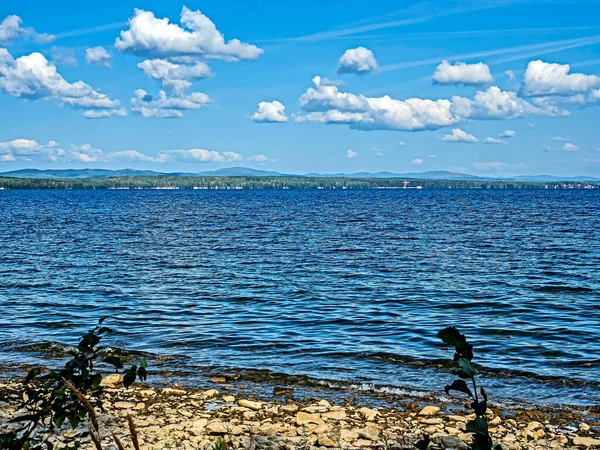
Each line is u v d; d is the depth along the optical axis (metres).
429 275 27.56
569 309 20.31
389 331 17.42
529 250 37.22
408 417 10.91
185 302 21.53
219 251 37.19
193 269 29.59
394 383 12.96
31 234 49.38
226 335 16.94
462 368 4.42
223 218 72.19
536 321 18.59
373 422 10.63
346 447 9.36
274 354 15.13
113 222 64.75
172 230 53.66
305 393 12.38
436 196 188.00
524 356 14.81
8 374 13.47
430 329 17.61
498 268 29.67
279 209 97.56
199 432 10.02
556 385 12.72
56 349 15.65
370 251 36.94
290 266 30.56
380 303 21.34
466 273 28.11
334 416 10.88
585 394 12.18
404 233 49.69
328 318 19.06
